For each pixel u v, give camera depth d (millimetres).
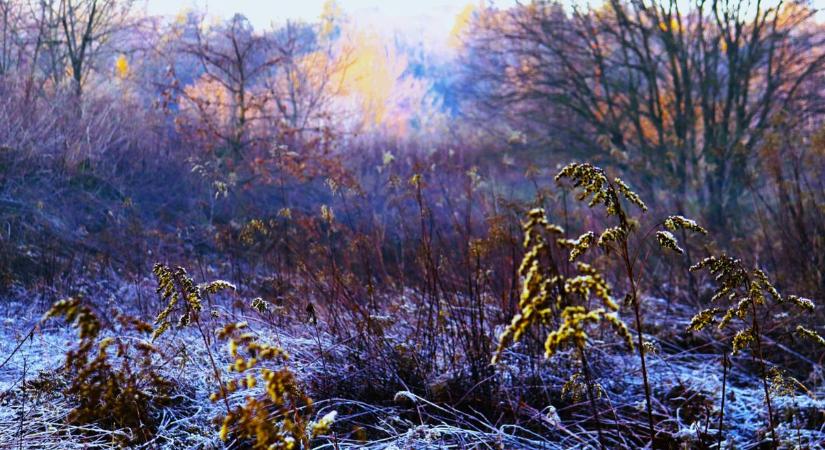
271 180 10273
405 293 5273
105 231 7770
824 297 5438
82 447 2736
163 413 3098
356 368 3799
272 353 1890
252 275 6504
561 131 15633
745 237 8555
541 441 3221
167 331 4215
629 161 11250
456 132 19312
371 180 11773
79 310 1761
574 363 3852
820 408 3463
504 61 16578
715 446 3086
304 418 2900
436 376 3791
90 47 13047
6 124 8867
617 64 14516
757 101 13180
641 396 3830
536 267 1689
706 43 13406
